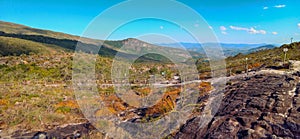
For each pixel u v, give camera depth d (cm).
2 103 1230
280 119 699
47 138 805
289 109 758
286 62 1847
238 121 727
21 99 1320
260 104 822
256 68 1975
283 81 1123
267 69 1756
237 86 1134
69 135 812
